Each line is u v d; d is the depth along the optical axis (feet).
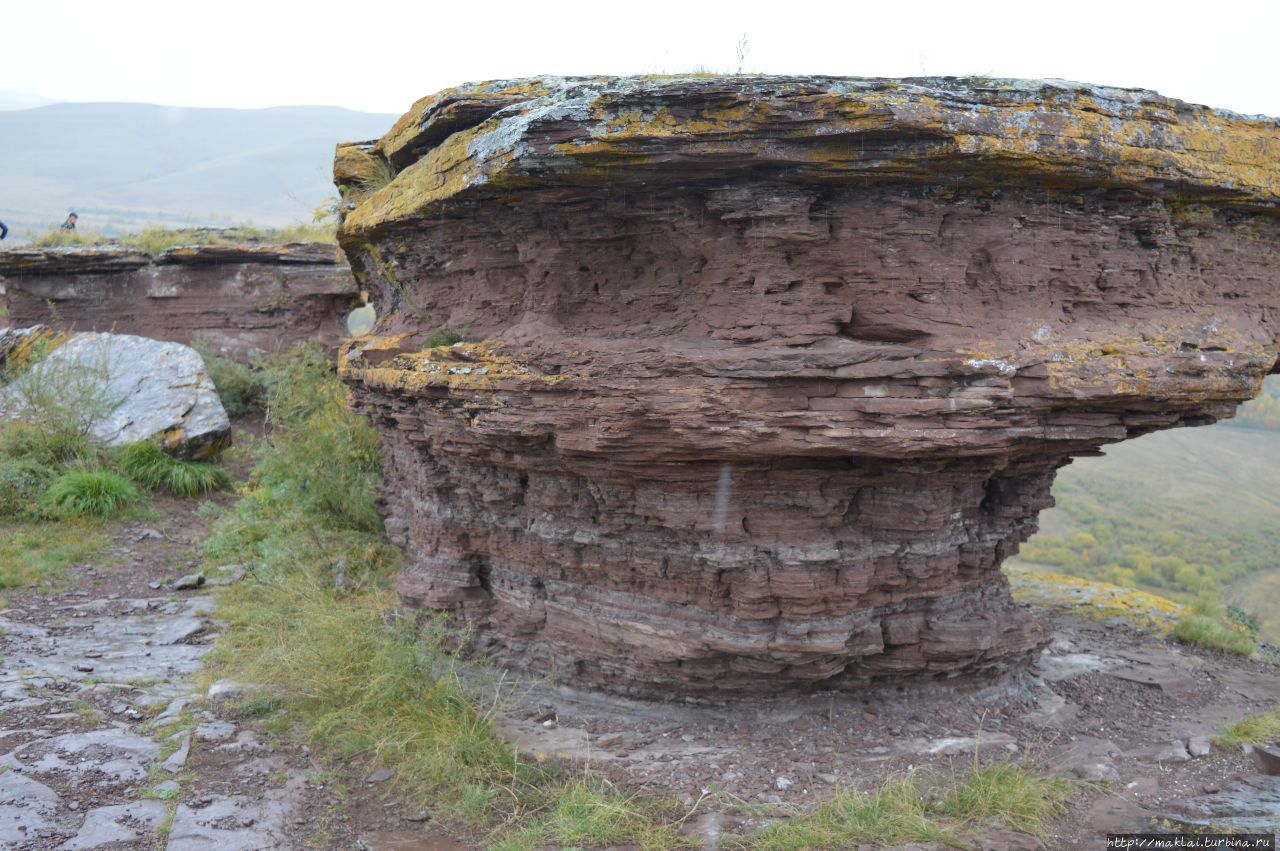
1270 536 111.75
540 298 24.18
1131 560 101.65
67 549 41.37
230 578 39.32
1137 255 22.31
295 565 37.60
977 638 24.85
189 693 27.22
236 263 71.82
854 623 23.91
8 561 39.09
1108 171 20.13
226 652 30.25
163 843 19.13
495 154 20.81
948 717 25.63
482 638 28.63
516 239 24.22
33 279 71.92
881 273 20.65
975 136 18.76
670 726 25.12
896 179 19.89
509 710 26.08
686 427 20.31
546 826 20.15
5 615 33.73
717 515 22.43
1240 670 33.86
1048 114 19.39
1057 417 21.31
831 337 20.70
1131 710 28.17
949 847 18.98
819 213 20.44
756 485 22.34
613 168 19.88
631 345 21.54
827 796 21.26
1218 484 137.28
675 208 21.29
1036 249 21.42
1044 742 24.88
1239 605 49.62
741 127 18.85
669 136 19.10
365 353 29.73
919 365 19.89
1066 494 130.93
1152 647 35.42
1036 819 20.13
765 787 21.81
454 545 28.60
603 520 24.29
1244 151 21.85
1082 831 20.12
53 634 32.14
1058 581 45.29
